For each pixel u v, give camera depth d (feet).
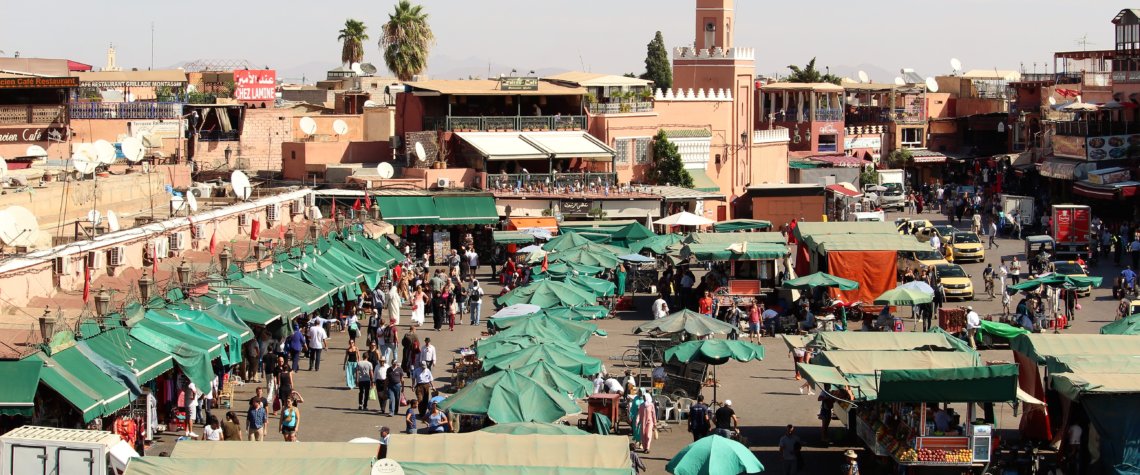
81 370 93.91
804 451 108.17
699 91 277.23
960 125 377.30
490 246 223.30
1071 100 296.10
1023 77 360.89
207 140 272.10
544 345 114.93
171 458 76.33
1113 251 230.07
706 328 128.98
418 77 354.54
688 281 175.01
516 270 191.62
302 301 135.03
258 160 276.62
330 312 158.61
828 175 316.81
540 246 188.55
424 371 116.88
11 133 232.94
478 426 106.32
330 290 145.69
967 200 282.97
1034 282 162.81
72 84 233.96
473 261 201.87
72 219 144.36
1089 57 325.21
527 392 99.71
